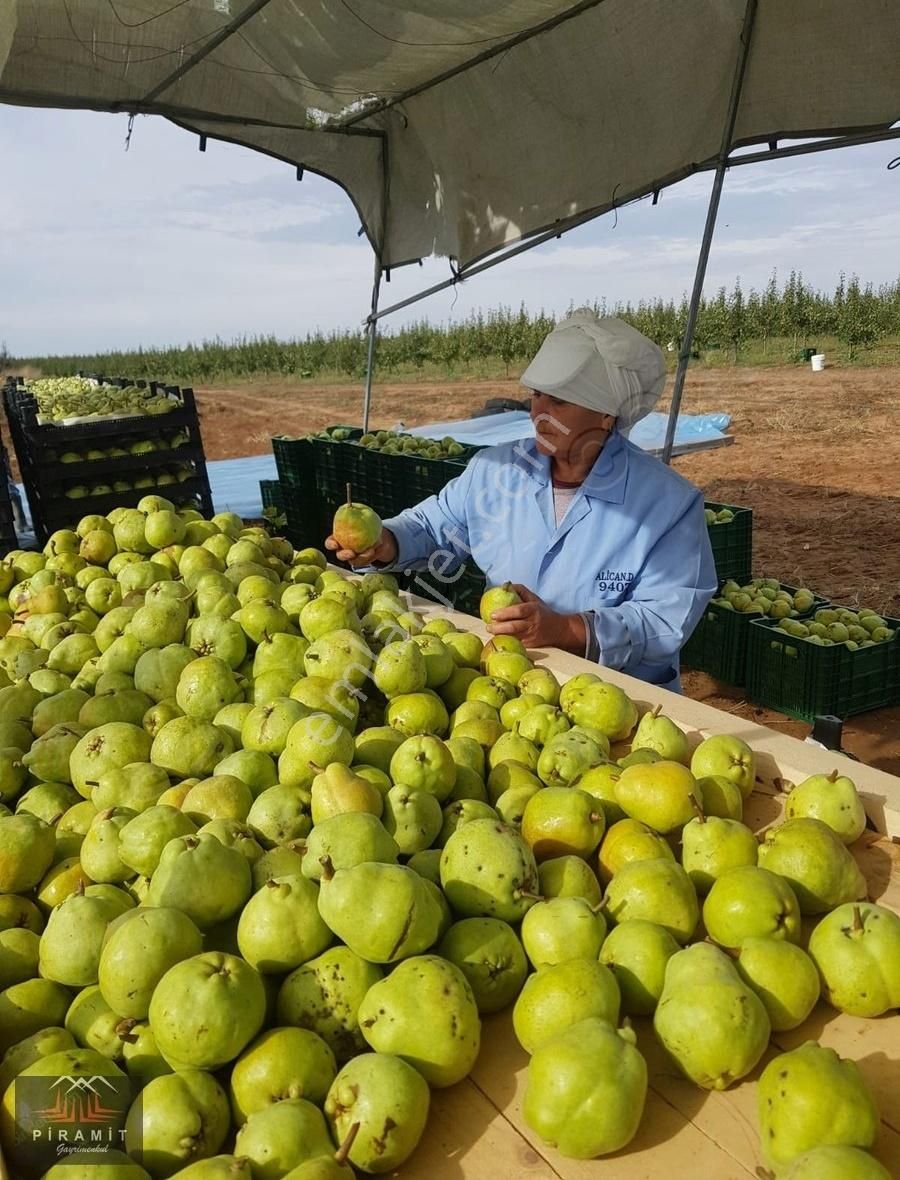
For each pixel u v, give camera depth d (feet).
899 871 6.32
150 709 8.18
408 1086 4.40
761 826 7.00
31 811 7.25
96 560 12.03
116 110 21.76
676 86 19.12
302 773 6.80
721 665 21.31
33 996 5.30
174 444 27.53
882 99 16.84
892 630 19.45
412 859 6.24
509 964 5.42
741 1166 4.34
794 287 96.73
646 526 11.65
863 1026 5.13
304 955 5.25
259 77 21.99
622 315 100.48
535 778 7.39
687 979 4.83
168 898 5.42
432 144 25.64
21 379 48.55
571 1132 4.30
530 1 17.69
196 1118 4.46
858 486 43.16
